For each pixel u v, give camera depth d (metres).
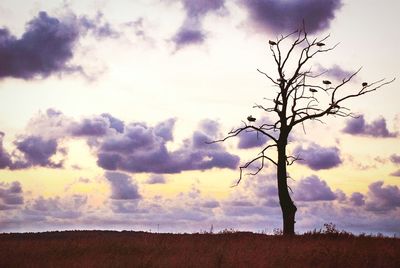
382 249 16.50
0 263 14.51
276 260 14.49
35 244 19.08
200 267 13.52
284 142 28.61
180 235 24.25
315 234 23.39
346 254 15.38
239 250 16.23
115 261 14.39
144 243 19.19
